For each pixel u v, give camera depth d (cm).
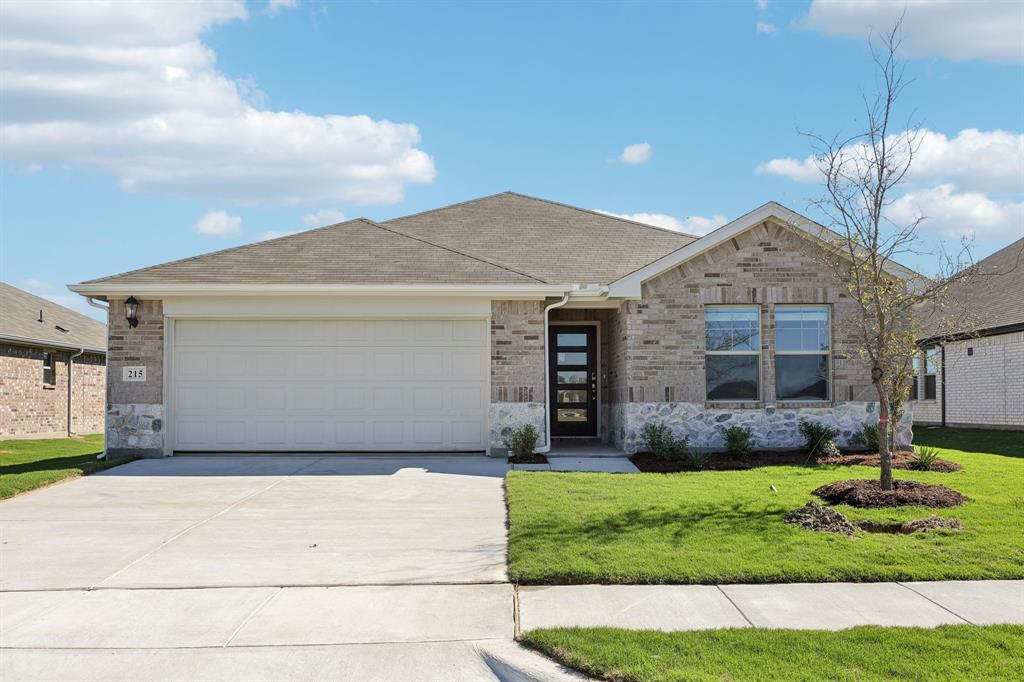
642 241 1833
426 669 525
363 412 1441
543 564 716
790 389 1468
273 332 1443
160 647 560
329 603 648
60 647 561
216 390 1437
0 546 823
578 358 1750
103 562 764
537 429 1428
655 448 1364
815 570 694
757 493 1023
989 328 1964
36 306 2766
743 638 546
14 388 2316
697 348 1447
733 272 1454
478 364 1449
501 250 1745
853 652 517
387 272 1451
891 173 1002
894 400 1038
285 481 1181
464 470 1274
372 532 877
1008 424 1978
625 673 494
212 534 870
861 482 1020
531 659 532
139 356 1427
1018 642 530
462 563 755
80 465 1295
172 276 1422
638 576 690
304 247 1591
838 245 1062
